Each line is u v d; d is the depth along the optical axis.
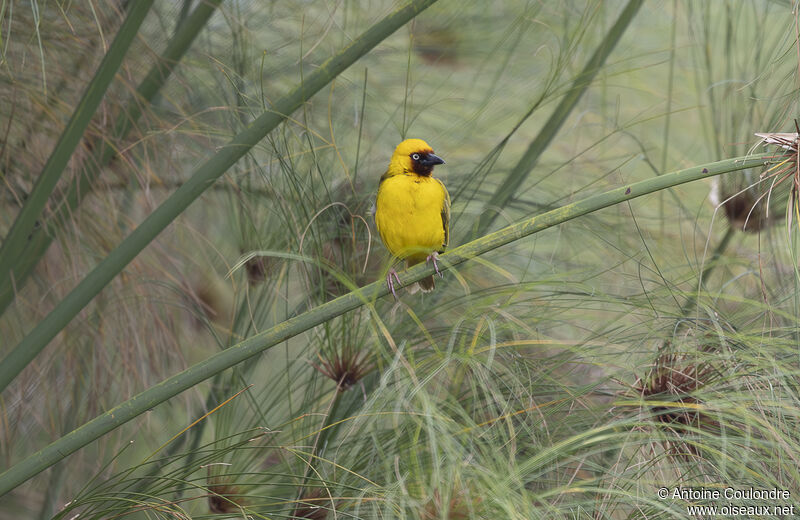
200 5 8.81
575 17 8.91
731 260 8.78
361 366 8.74
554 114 8.84
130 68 8.86
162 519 8.66
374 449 8.70
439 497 8.61
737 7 8.84
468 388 8.72
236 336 8.86
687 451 8.66
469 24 8.94
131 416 8.66
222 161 8.73
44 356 8.88
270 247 8.82
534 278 8.83
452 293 8.80
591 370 8.75
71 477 8.90
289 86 8.90
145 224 8.73
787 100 8.79
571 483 8.66
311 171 8.78
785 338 8.69
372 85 8.95
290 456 8.75
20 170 8.84
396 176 8.80
